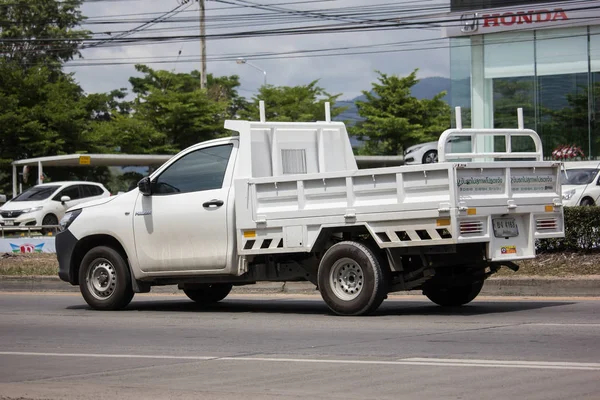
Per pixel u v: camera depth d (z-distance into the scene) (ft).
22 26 316.40
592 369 38.09
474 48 190.39
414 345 46.11
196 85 307.37
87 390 36.50
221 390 35.88
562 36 181.27
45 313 68.39
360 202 57.67
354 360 42.06
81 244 70.64
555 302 66.18
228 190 63.52
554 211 60.54
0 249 124.36
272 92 302.66
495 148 189.26
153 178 67.10
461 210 54.39
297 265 62.44
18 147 256.93
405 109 285.64
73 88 283.38
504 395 33.45
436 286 63.21
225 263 63.36
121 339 52.70
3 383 38.88
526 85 185.88
